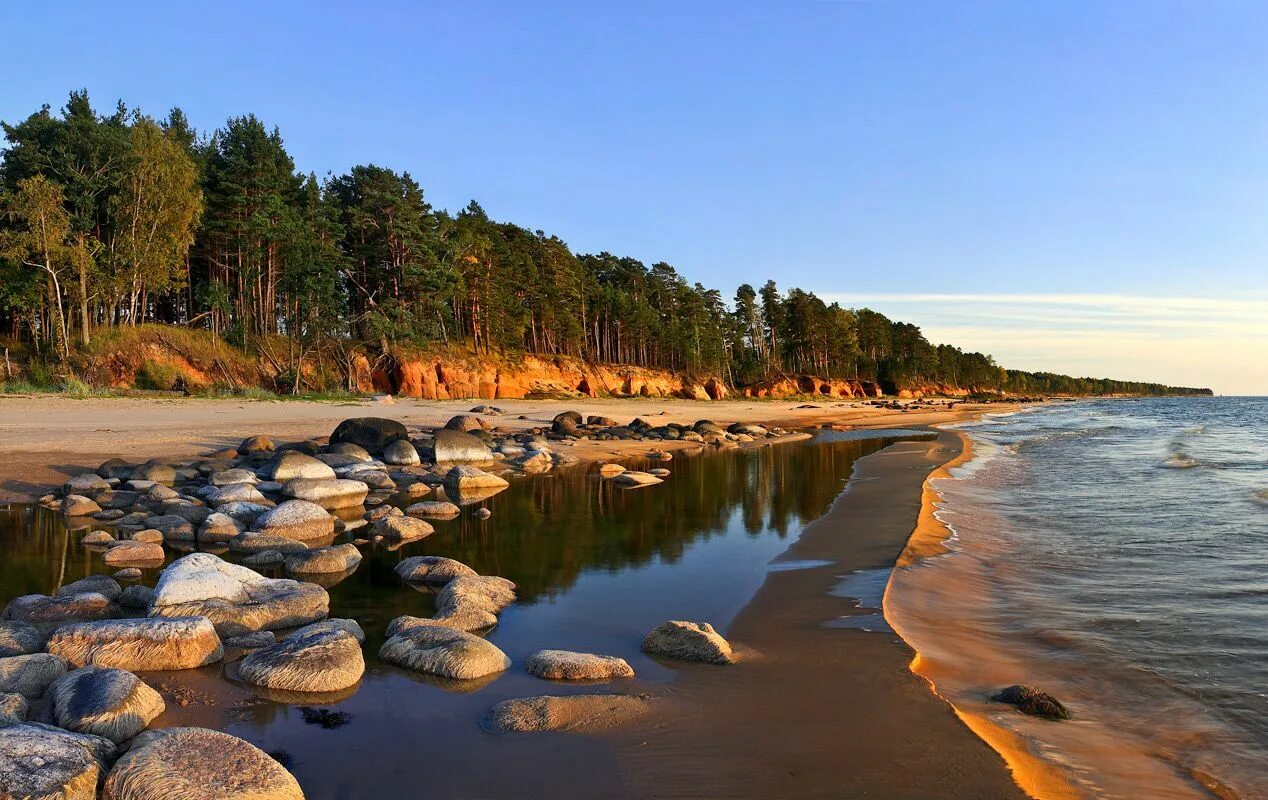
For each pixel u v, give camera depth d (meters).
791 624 8.27
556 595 9.51
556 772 4.98
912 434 41.78
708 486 19.94
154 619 7.05
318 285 55.62
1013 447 32.56
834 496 17.89
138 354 46.94
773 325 123.81
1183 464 24.25
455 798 4.69
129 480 17.36
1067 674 6.84
